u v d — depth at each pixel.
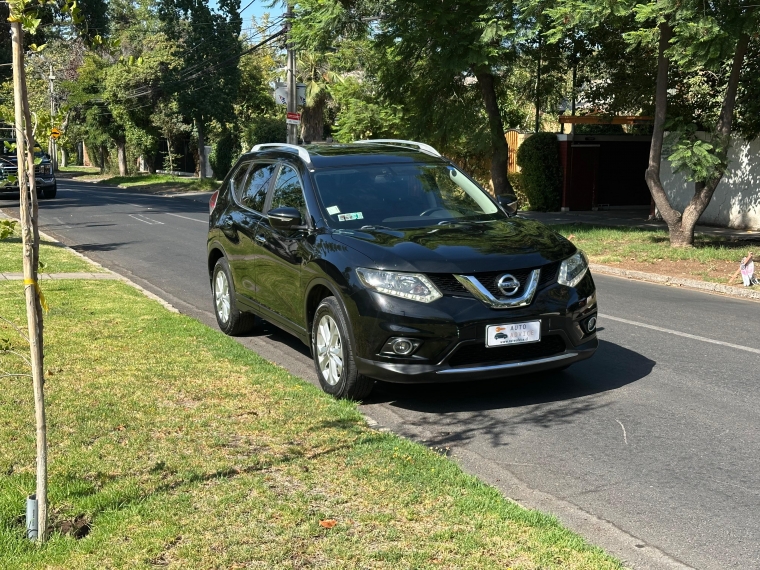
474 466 5.04
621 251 15.36
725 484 4.70
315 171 7.30
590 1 13.79
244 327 8.62
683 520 4.25
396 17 17.55
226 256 8.53
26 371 6.71
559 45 20.69
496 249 6.11
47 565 3.63
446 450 5.31
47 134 4.06
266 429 5.42
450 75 18.52
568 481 4.79
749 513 4.32
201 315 9.82
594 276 13.60
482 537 3.86
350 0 18.09
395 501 4.27
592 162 26.17
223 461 4.84
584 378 6.94
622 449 5.28
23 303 9.52
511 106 29.25
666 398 6.34
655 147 15.73
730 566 3.78
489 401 6.36
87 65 52.25
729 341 8.26
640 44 16.81
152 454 4.96
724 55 12.83
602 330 8.83
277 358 7.72
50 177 33.28
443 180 7.49
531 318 5.95
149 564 3.62
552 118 35.22
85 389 6.26
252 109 52.84
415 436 5.61
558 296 6.08
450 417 6.00
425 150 8.12
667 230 19.03
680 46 13.20
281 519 4.06
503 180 20.25
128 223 22.17
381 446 5.11
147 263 14.34
